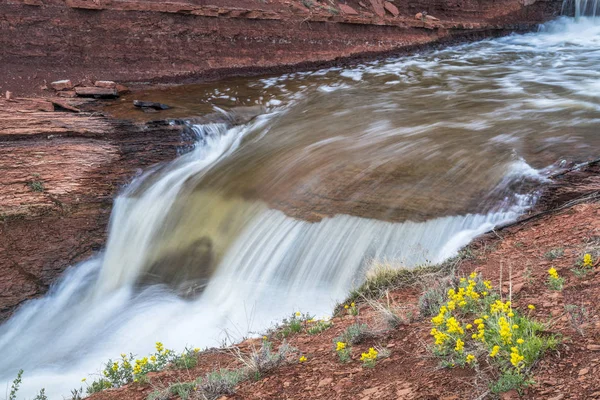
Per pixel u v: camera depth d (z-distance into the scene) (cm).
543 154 848
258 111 1373
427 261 668
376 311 545
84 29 1509
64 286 883
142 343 724
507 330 341
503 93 1370
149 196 1019
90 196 993
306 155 1006
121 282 895
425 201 776
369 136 1064
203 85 1591
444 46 2161
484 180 792
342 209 812
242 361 482
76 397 593
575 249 550
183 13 1623
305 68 1806
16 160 1006
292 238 808
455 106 1266
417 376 380
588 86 1387
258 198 912
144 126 1187
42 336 818
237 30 1714
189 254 891
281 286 766
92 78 1486
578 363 336
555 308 425
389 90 1508
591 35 2266
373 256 733
